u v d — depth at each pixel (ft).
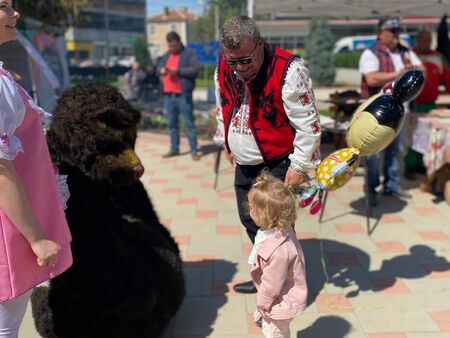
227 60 8.87
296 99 9.04
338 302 11.50
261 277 8.46
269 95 9.23
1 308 6.73
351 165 10.01
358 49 117.50
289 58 9.02
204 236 15.69
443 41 22.02
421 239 15.06
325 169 9.96
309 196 9.92
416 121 18.90
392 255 13.97
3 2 6.44
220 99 10.37
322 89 77.92
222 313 11.14
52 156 8.59
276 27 121.90
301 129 9.23
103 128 8.47
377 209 17.80
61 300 9.00
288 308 8.38
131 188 10.08
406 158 21.57
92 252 8.33
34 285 6.75
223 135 11.30
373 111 10.66
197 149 27.45
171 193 20.35
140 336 9.40
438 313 10.94
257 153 9.94
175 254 10.12
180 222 16.97
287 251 8.24
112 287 8.36
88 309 8.89
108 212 8.99
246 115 9.76
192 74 24.81
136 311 8.82
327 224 16.47
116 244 8.64
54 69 35.73
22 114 6.28
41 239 6.52
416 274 12.80
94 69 94.68
